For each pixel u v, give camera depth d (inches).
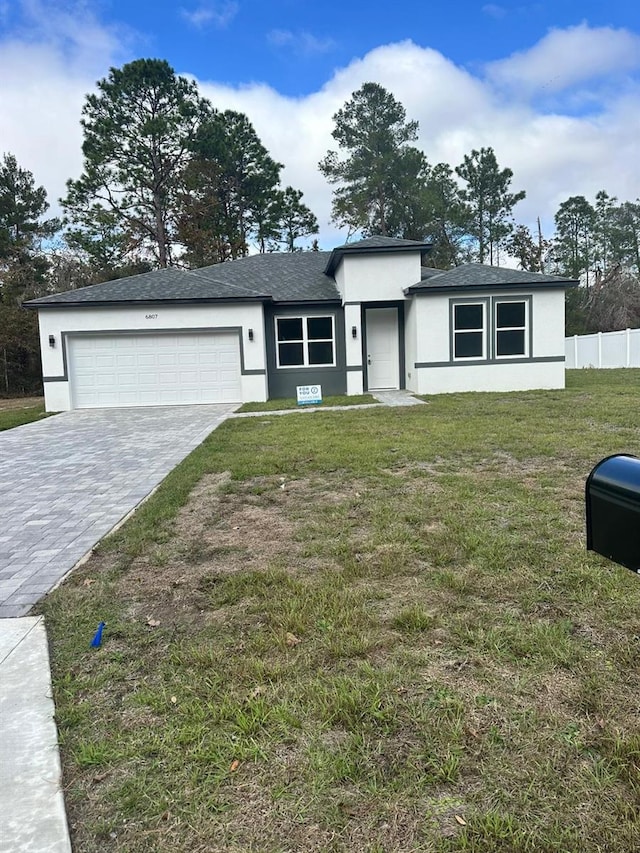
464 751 74.5
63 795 70.1
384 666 95.6
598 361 890.1
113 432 403.2
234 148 1227.2
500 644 101.2
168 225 1205.7
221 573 140.3
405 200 1318.9
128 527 181.2
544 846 59.2
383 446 291.1
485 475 225.8
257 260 751.1
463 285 551.5
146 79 1114.1
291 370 625.6
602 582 124.3
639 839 59.8
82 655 104.7
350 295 586.6
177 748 77.7
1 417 525.7
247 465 262.2
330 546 154.6
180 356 572.7
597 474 69.1
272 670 95.2
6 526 190.7
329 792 68.5
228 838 62.6
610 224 1598.2
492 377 567.5
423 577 132.0
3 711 87.8
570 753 73.3
